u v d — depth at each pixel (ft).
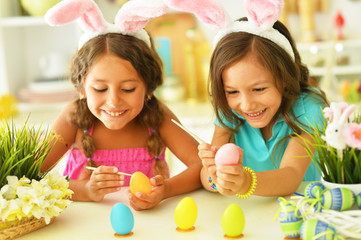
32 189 2.62
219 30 3.49
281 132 3.82
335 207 2.46
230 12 8.70
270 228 2.67
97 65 3.39
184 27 8.80
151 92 3.82
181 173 3.54
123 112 3.52
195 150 3.96
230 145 2.82
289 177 3.23
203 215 2.94
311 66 8.07
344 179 2.59
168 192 3.31
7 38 8.23
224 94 3.43
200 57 8.61
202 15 3.35
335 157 2.59
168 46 8.84
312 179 4.21
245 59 3.20
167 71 8.89
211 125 7.32
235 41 3.26
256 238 2.53
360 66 8.12
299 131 3.56
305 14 8.39
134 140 4.09
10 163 2.68
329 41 8.40
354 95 7.82
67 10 3.24
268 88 3.26
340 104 2.58
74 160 4.16
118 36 3.53
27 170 2.82
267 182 3.10
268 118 3.37
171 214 3.00
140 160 4.09
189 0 3.13
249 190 2.97
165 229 2.72
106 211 3.09
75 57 3.70
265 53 3.21
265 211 2.96
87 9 3.40
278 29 3.60
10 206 2.55
